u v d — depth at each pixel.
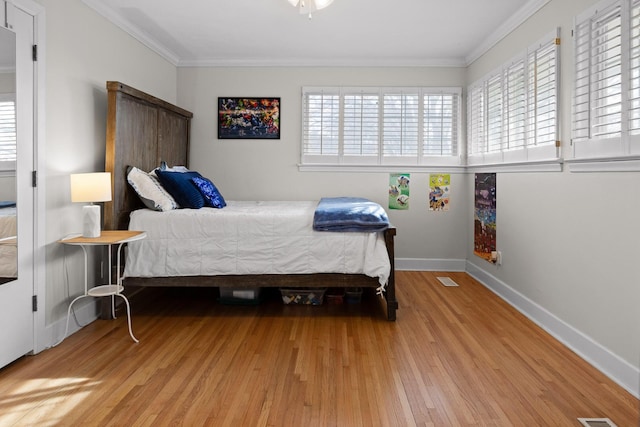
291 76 4.94
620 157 2.24
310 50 4.59
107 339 2.88
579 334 2.65
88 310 3.23
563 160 2.84
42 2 2.70
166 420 1.90
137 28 3.90
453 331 3.03
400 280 4.55
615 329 2.34
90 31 3.24
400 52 4.64
